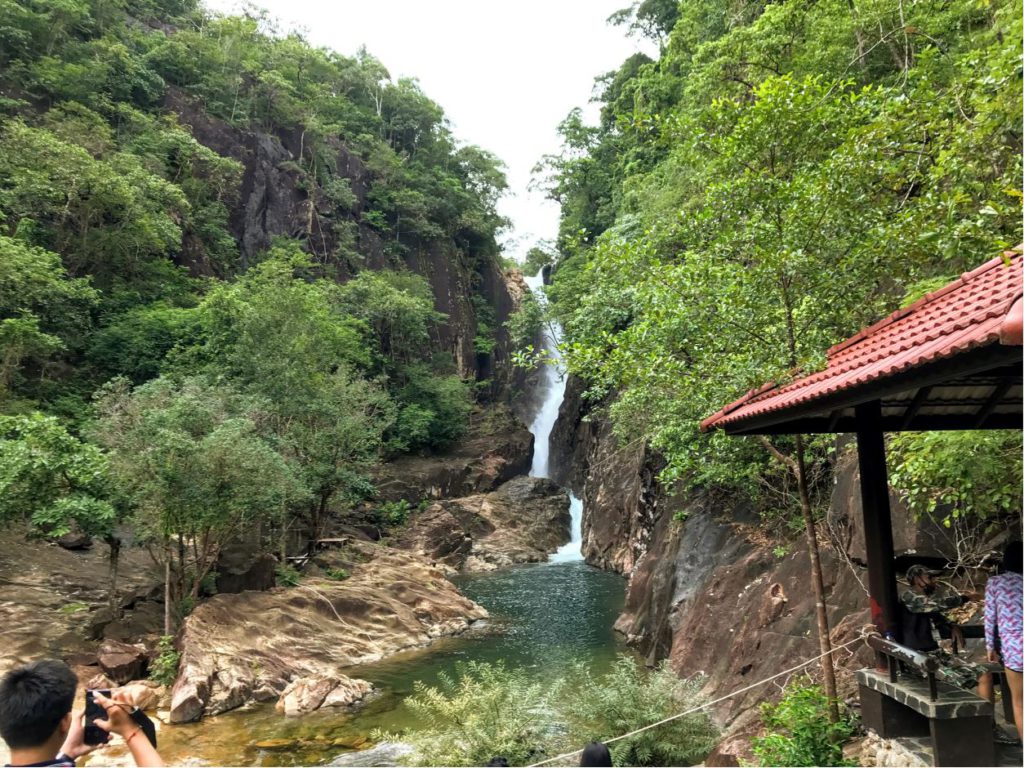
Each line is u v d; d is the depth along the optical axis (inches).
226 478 619.5
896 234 273.0
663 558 691.4
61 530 548.7
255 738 460.4
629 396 365.1
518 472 1752.0
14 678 94.7
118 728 97.2
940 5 525.3
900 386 146.4
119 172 1332.4
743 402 248.1
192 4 2197.3
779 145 299.1
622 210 1246.9
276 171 1860.2
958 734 172.1
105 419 666.2
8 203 1101.1
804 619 388.5
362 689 552.1
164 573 655.1
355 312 1686.8
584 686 400.2
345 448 1048.2
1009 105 248.8
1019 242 207.0
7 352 925.8
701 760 333.1
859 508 366.0
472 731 341.1
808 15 638.5
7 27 1395.2
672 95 1192.2
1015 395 209.2
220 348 1104.8
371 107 2492.6
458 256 2310.5
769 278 291.1
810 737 233.6
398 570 930.7
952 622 213.9
